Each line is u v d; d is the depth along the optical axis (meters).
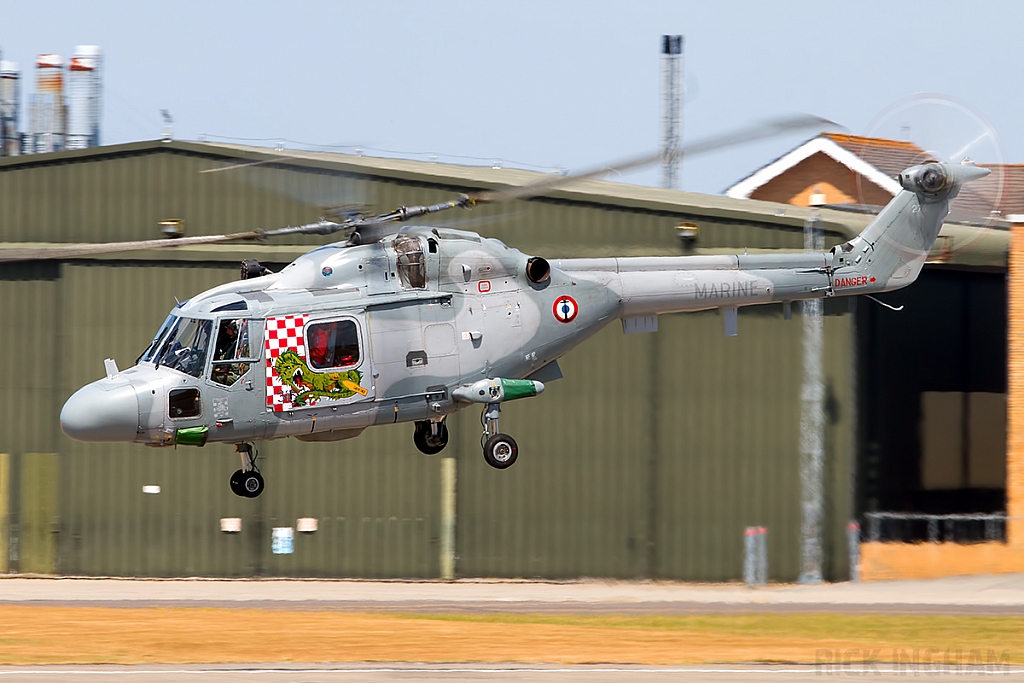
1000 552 121.75
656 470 117.19
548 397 117.50
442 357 71.56
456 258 72.75
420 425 77.00
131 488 117.56
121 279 116.88
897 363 130.12
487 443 72.88
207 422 67.38
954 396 133.62
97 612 94.19
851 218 131.88
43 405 117.56
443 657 73.62
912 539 126.00
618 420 117.12
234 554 117.38
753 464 116.88
